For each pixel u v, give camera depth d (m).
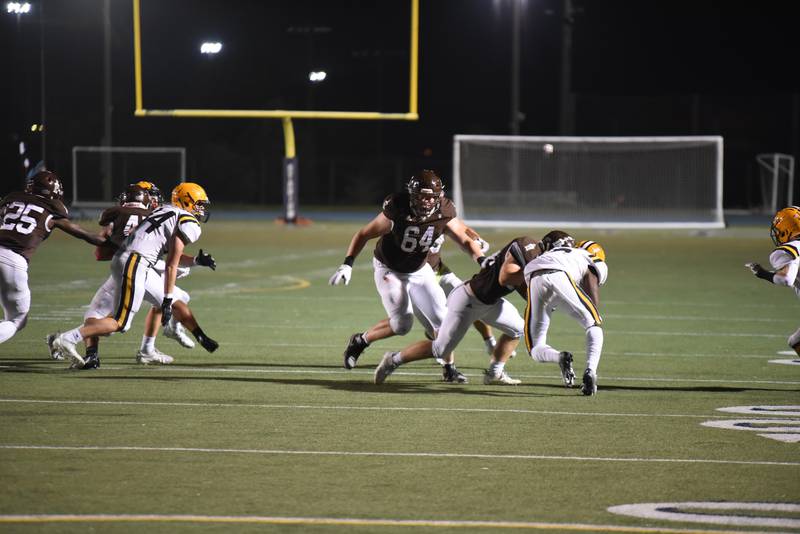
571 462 13.88
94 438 14.94
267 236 62.50
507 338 19.36
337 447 14.57
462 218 76.25
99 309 20.42
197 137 100.62
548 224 75.62
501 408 17.36
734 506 11.98
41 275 39.19
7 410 16.78
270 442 14.82
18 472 13.13
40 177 20.00
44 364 21.20
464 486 12.70
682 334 26.58
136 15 61.59
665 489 12.64
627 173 89.19
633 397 18.41
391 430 15.63
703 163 88.31
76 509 11.68
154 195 21.47
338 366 21.66
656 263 47.31
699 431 15.71
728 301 33.62
